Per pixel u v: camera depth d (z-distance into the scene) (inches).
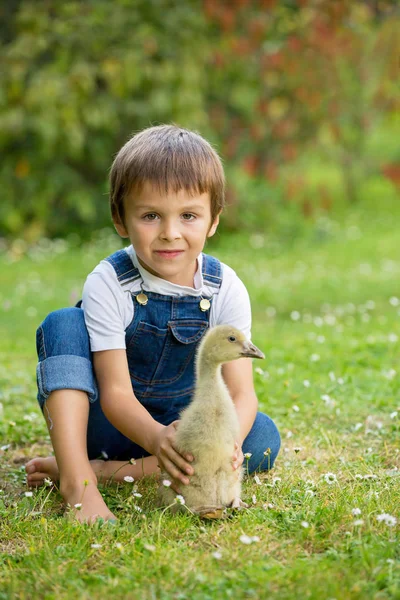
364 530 147.9
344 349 311.9
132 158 169.2
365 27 653.9
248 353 155.1
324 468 191.2
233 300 182.5
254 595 126.0
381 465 192.5
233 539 146.4
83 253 607.8
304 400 247.6
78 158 649.0
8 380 287.4
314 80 634.2
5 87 633.0
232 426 156.3
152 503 169.6
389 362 293.1
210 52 654.5
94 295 174.6
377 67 668.1
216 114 666.2
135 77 626.2
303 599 124.0
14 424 222.2
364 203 812.0
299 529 149.3
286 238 654.5
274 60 624.7
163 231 167.6
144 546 141.4
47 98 618.2
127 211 172.2
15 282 511.8
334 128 677.9
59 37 639.1
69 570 134.7
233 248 618.8
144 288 176.6
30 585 131.0
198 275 180.7
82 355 172.2
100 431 186.1
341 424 227.6
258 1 646.5
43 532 151.2
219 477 156.9
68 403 167.2
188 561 137.9
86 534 148.4
